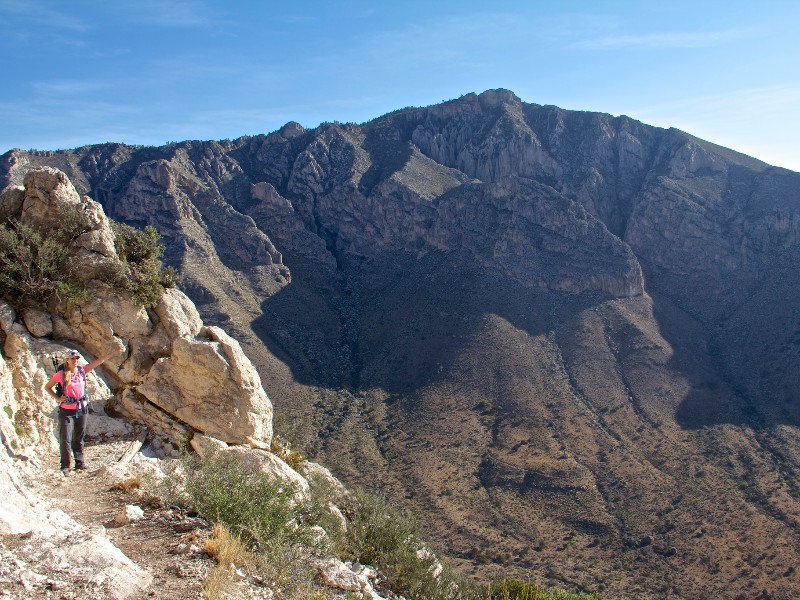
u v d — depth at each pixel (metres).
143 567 8.91
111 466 13.59
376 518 15.29
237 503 11.18
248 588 9.03
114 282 17.38
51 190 18.25
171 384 16.75
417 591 14.13
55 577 7.80
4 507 9.05
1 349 15.17
